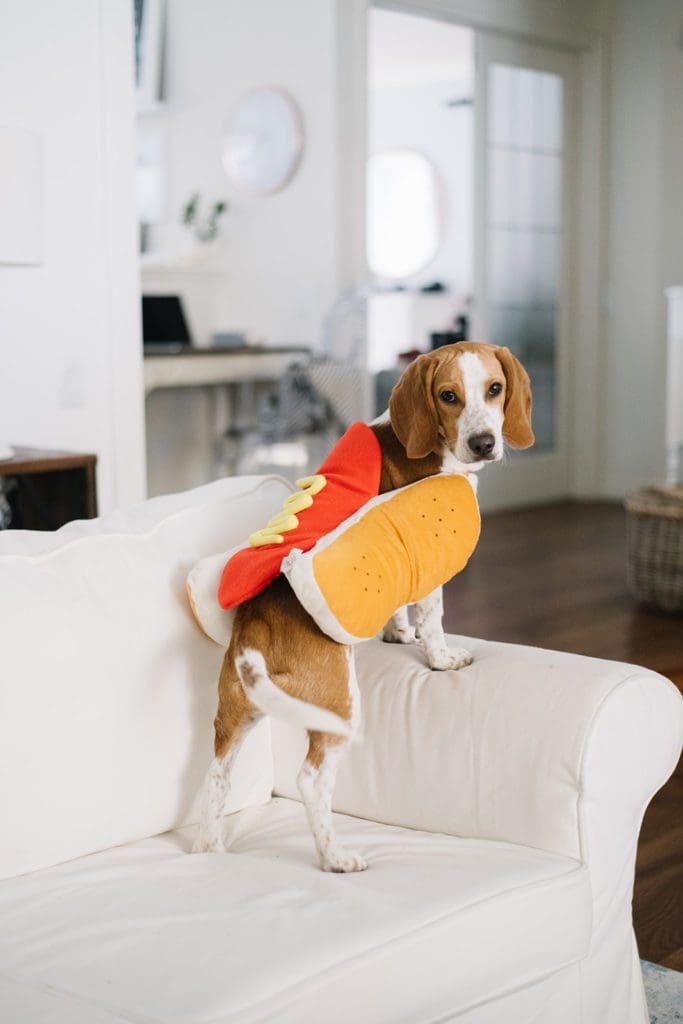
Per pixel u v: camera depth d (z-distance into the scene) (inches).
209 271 240.1
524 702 63.3
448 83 367.2
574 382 270.5
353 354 218.4
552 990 58.7
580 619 164.7
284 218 231.1
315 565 57.9
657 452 263.1
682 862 93.4
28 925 52.4
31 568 62.6
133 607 64.9
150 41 246.8
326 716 56.3
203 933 50.5
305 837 64.3
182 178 248.8
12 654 58.7
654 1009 71.6
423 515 63.7
